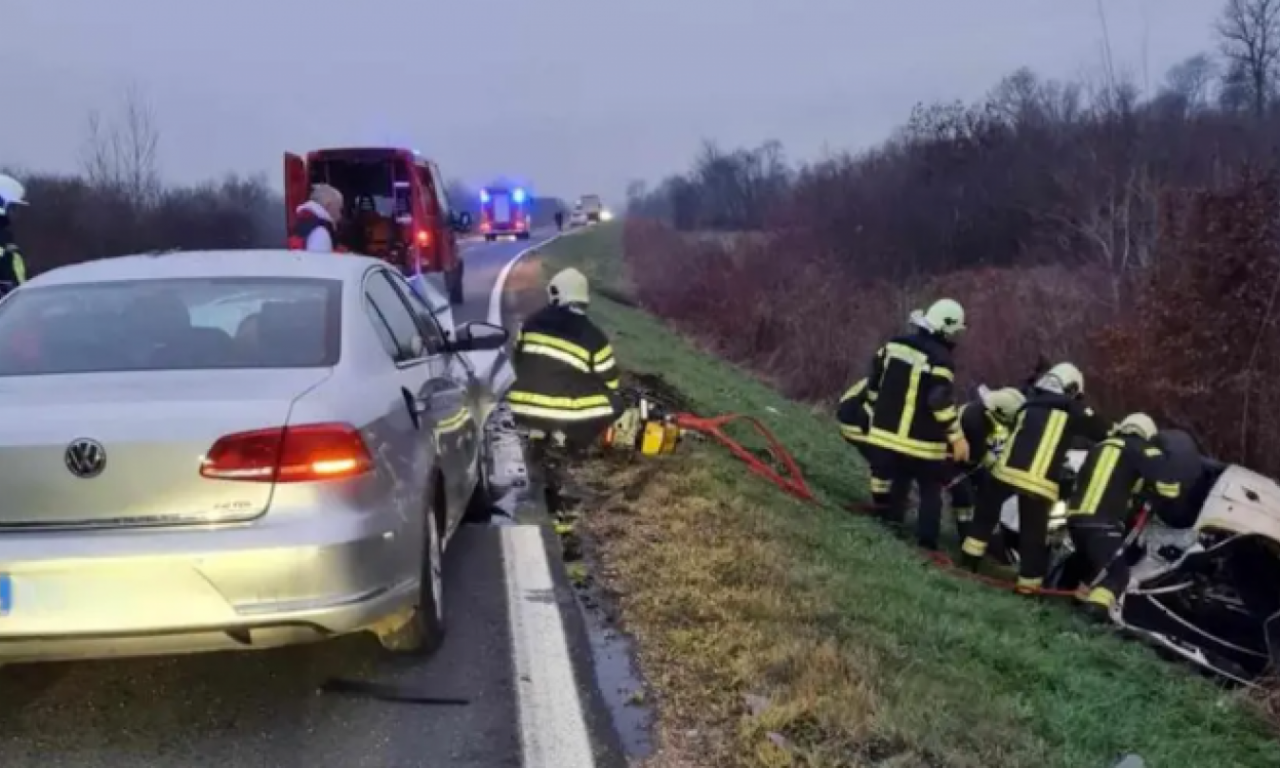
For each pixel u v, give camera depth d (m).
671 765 3.46
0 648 3.29
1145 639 6.08
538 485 6.98
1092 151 21.83
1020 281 18.66
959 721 3.85
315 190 9.33
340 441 3.51
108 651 3.35
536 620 4.67
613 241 47.34
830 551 6.30
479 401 6.09
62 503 3.31
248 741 3.58
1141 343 12.58
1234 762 4.57
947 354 7.68
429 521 4.20
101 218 29.19
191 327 4.08
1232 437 11.52
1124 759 3.84
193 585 3.28
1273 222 12.06
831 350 18.14
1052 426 6.94
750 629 4.48
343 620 3.45
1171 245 13.09
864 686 3.89
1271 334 11.63
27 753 3.47
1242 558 6.10
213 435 3.36
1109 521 6.38
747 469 8.27
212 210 34.84
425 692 3.96
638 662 4.27
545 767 3.44
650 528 6.06
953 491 8.31
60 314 4.14
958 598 6.18
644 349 15.65
